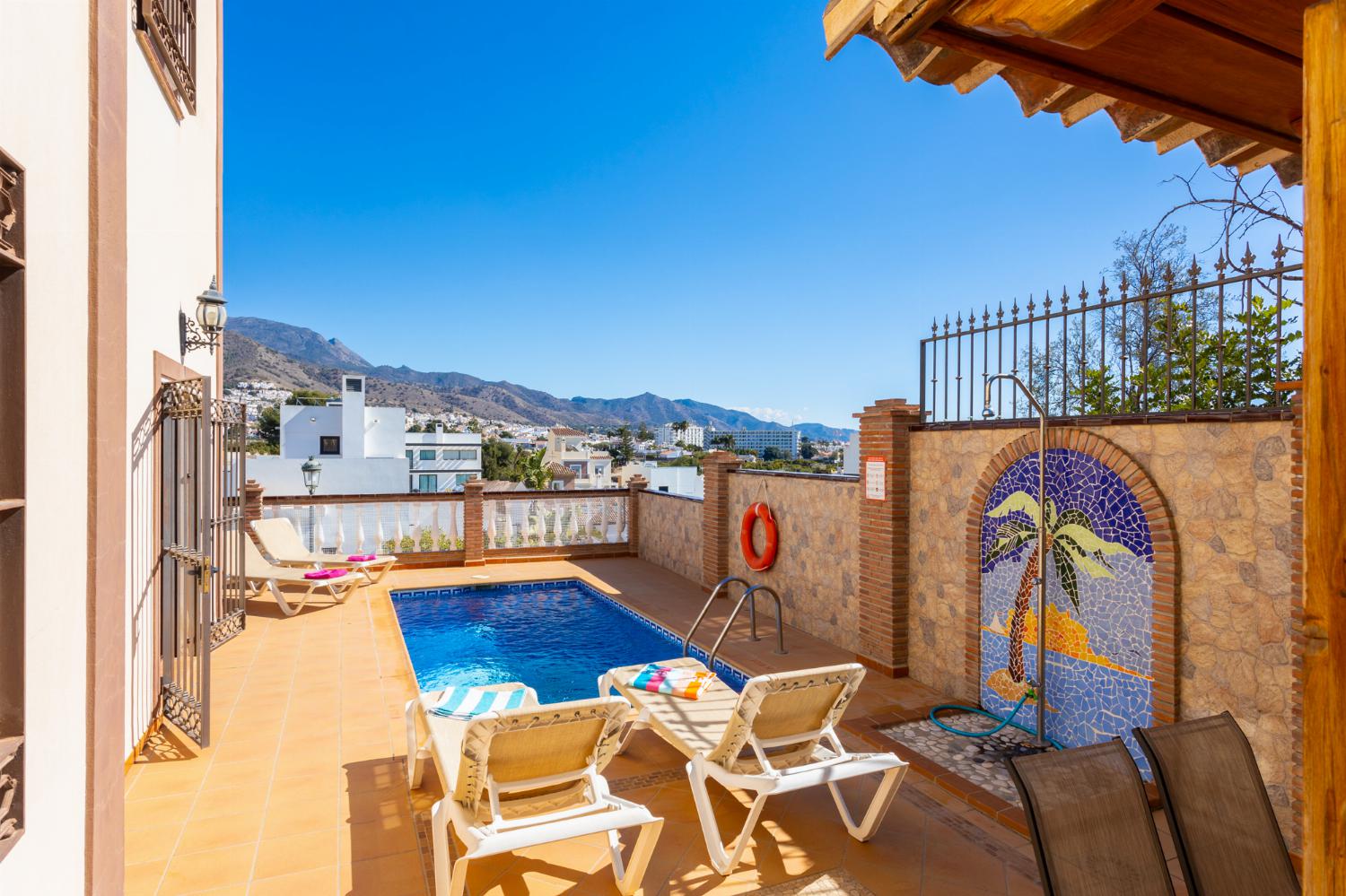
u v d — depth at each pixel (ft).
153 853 12.10
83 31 8.50
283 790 14.46
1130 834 8.05
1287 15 6.26
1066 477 16.30
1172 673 13.87
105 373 8.97
